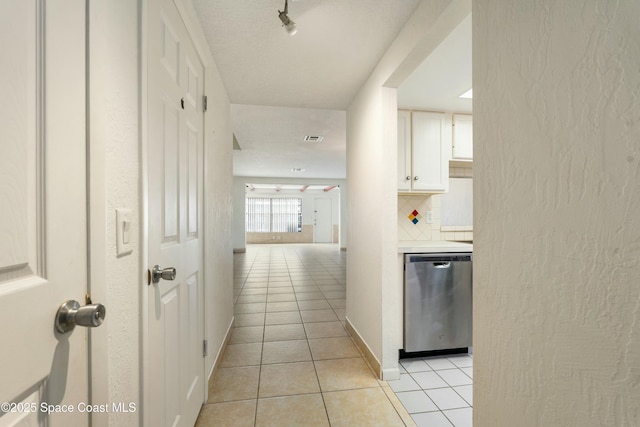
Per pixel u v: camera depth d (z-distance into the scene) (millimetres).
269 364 2010
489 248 837
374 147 1935
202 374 1535
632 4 493
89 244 601
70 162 549
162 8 985
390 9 1374
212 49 1682
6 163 423
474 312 902
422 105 2404
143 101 837
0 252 410
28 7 461
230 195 2496
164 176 1013
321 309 3191
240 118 3291
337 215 11812
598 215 548
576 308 590
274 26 1483
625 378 509
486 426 849
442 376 1896
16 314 430
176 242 1139
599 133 544
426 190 2438
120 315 738
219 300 1968
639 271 487
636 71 488
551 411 646
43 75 487
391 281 1836
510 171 758
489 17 829
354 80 2098
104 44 646
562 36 614
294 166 6484
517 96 733
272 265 6086
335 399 1640
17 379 430
